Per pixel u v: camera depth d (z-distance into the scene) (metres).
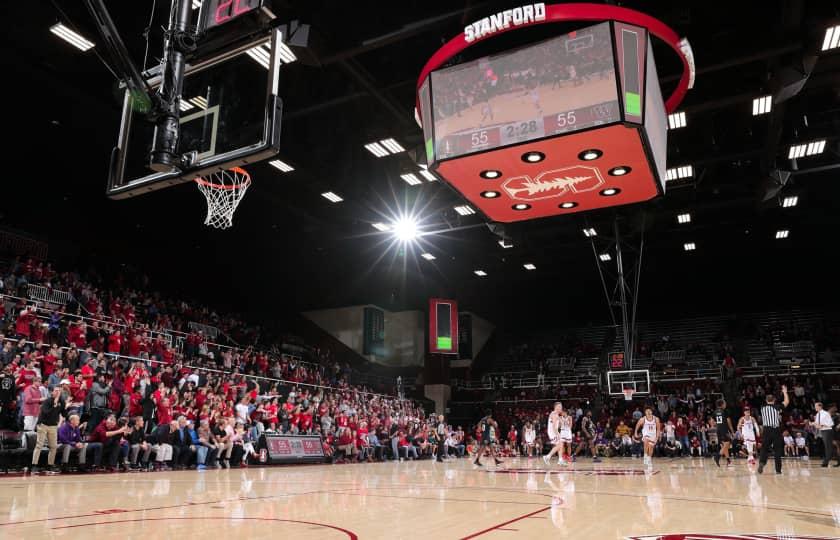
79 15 12.89
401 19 12.55
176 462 13.80
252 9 5.84
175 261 27.81
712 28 13.49
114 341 16.14
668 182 20.55
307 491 8.45
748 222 25.36
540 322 41.12
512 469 15.62
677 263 31.92
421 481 10.82
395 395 30.72
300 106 16.31
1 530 4.51
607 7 8.22
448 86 9.07
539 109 8.44
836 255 31.28
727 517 5.47
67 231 23.59
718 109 16.80
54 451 11.19
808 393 27.45
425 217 24.12
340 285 32.38
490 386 36.44
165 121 5.74
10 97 16.23
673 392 30.83
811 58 13.48
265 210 23.69
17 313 15.76
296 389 21.97
